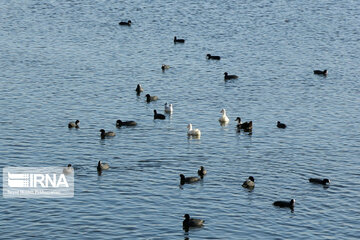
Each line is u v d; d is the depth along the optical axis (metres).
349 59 124.62
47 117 89.38
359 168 74.94
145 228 59.47
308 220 62.00
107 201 64.62
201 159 76.69
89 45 128.62
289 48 130.88
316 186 69.69
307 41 136.12
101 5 160.88
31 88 101.38
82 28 141.12
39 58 117.81
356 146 82.12
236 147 80.88
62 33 136.62
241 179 71.00
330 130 87.81
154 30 142.00
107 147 79.44
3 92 98.81
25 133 83.06
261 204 65.00
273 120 91.44
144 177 70.69
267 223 61.19
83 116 90.62
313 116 93.38
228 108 96.25
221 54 125.75
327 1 168.38
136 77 109.81
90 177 70.25
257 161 76.44
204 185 69.00
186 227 59.75
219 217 62.03
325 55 126.75
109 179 69.81
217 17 152.25
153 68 115.44
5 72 108.81
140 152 78.25
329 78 112.56
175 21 148.88
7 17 147.25
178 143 81.81
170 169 73.31
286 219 62.06
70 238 57.44
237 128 88.06
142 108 95.31
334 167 75.12
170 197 65.88
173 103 97.94
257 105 97.81
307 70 116.88
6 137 81.31
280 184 70.00
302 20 151.50
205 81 109.06
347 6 164.12
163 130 86.50
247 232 59.38
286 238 58.50
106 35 136.62
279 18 152.38
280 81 110.00
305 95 103.00
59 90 101.19
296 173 73.12
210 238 58.06
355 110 96.38
